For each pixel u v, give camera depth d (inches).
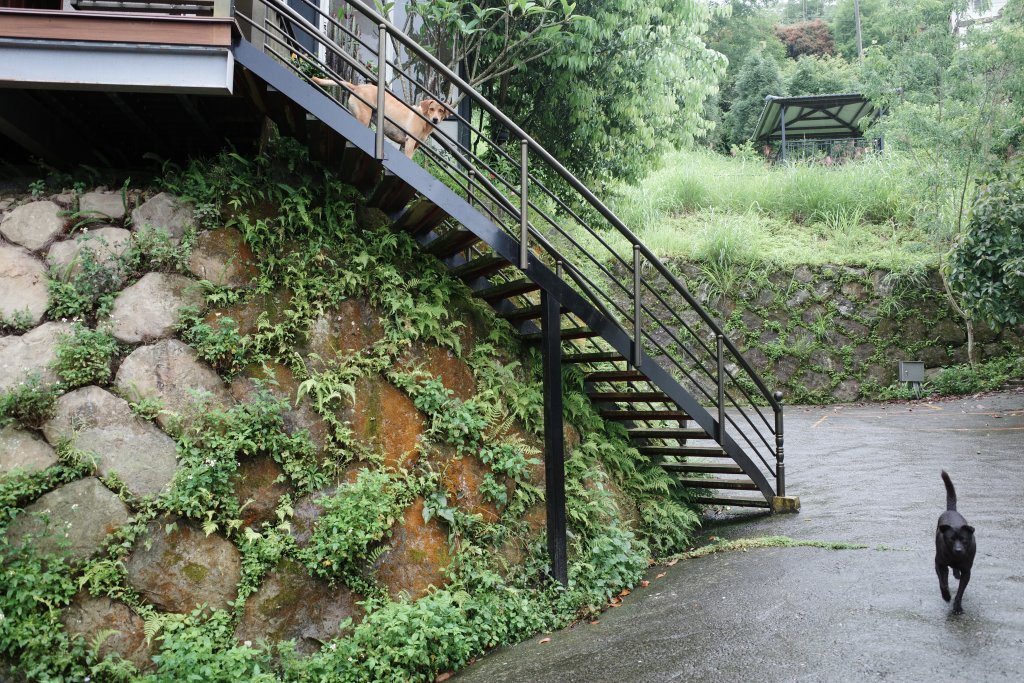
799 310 572.7
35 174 247.6
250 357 209.5
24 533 178.7
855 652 155.9
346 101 323.3
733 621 187.2
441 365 240.1
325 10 354.6
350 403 217.8
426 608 195.2
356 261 228.7
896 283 565.6
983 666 141.8
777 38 1614.2
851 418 473.4
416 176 214.5
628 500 280.2
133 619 179.0
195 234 215.3
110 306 203.6
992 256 429.1
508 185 237.5
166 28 189.8
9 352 196.7
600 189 472.1
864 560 215.6
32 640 168.7
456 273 249.4
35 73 185.2
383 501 205.0
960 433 388.5
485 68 402.6
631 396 274.5
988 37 526.0
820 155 799.7
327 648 186.7
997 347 551.5
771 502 291.4
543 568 233.3
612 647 186.7
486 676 184.4
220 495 192.5
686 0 416.8
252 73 201.6
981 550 209.0
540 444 257.9
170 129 244.5
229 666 169.6
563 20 374.3
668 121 450.6
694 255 589.0
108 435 190.5
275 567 193.2
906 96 570.3
